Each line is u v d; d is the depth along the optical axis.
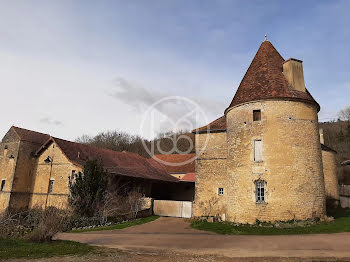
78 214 16.84
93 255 8.77
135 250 9.77
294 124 15.89
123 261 8.06
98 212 17.64
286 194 14.94
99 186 18.22
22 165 26.67
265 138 15.89
